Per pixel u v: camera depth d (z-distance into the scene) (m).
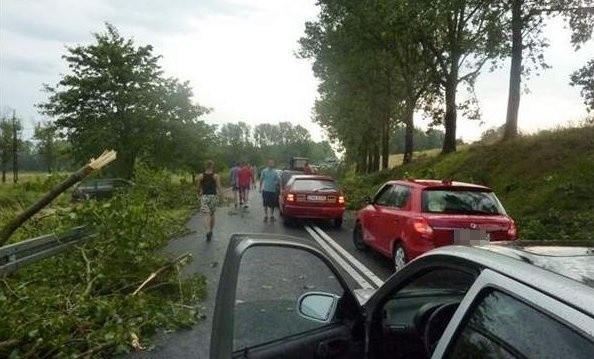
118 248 8.23
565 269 1.94
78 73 28.36
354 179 35.44
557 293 1.72
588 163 15.70
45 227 9.62
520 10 19.81
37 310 6.03
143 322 6.10
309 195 16.56
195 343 5.91
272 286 2.77
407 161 33.44
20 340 5.26
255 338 2.70
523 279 1.91
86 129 27.55
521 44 22.00
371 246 11.07
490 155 21.42
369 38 29.45
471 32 24.39
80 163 28.22
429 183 9.34
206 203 13.37
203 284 7.99
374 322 3.29
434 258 2.76
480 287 2.11
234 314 2.55
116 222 8.31
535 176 17.36
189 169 32.53
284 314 2.84
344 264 10.51
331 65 33.81
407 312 3.44
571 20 18.08
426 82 29.11
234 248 2.66
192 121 31.27
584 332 1.52
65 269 7.68
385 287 3.27
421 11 19.44
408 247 8.80
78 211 8.53
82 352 5.55
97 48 28.12
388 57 31.48
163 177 21.84
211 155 36.25
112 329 5.72
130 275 7.95
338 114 41.41
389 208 10.23
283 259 2.87
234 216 19.88
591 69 15.52
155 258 8.71
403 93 34.72
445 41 25.89
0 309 5.67
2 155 45.34
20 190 23.94
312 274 3.00
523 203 15.64
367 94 35.84
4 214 13.38
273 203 17.83
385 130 38.09
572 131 19.44
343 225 17.47
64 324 5.69
